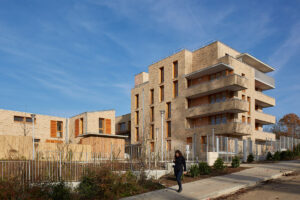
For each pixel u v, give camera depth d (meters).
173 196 11.12
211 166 18.70
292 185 12.48
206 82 30.69
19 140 20.16
